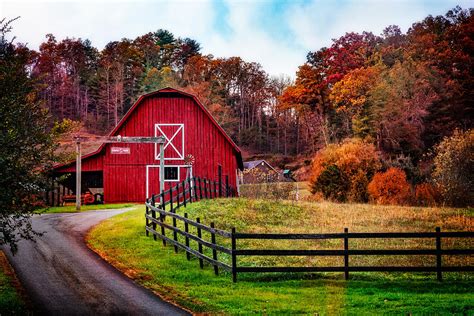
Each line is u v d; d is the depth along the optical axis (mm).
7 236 11906
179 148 42531
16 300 13359
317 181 48031
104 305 13219
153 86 108062
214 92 109312
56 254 19594
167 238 20359
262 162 84312
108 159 42094
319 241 21688
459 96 69875
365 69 79188
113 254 19578
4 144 11438
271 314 12188
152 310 12781
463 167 41750
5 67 11914
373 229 25281
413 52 80188
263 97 118000
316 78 88062
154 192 42156
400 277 16234
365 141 61250
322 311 12305
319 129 89312
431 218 28938
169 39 128500
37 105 12562
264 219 26609
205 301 13523
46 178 12328
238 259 18219
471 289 14602
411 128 66875
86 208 36406
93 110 115688
